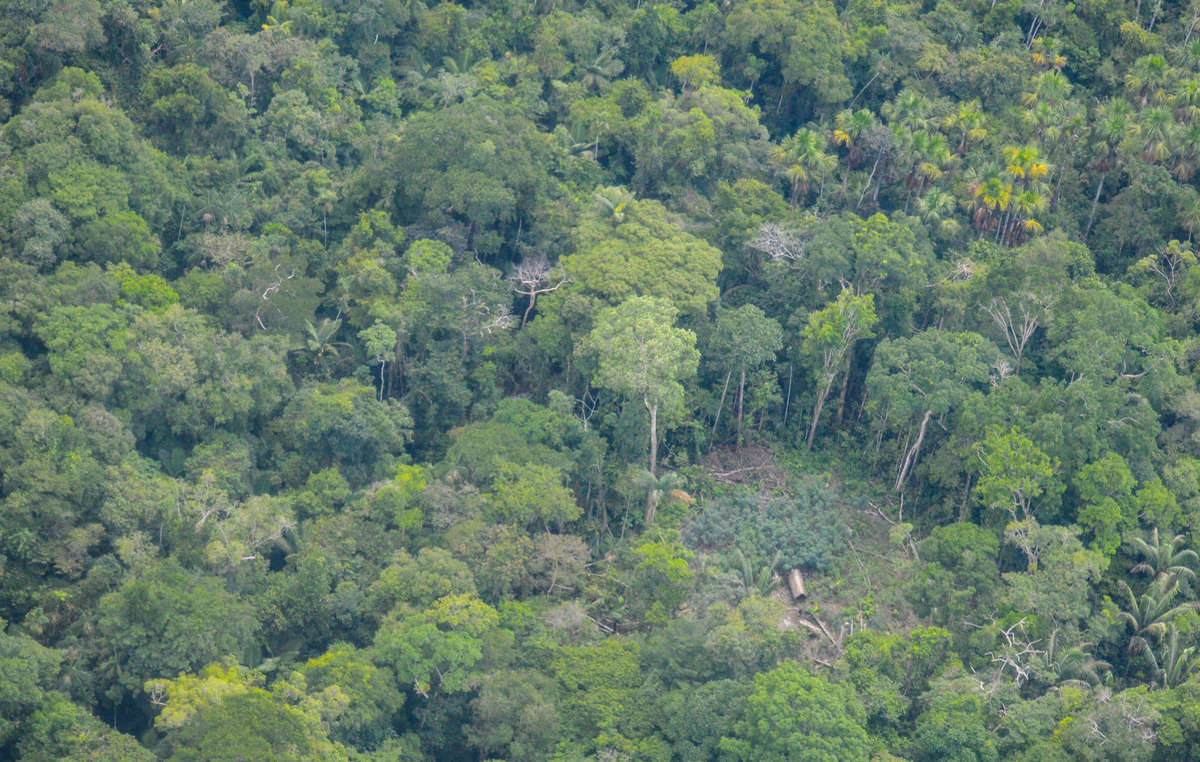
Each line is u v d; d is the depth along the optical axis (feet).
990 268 457.68
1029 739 339.57
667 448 443.73
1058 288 439.22
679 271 444.96
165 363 392.06
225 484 389.60
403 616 355.97
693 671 353.51
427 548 375.45
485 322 446.19
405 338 443.73
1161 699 342.44
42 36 454.81
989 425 407.64
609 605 388.37
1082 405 403.34
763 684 339.16
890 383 421.59
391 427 418.51
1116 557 392.47
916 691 361.92
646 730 344.69
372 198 478.18
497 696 341.21
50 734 314.35
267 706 315.99
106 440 373.20
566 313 433.89
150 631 334.44
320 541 380.78
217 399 399.85
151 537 363.56
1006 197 474.90
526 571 378.73
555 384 450.71
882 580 406.21
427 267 449.48
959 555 385.50
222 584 353.72
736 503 428.56
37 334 389.60
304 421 410.31
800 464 445.37
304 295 445.78
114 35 478.18
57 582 351.46
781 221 466.29
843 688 343.05
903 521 427.74
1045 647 362.94
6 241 409.28
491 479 399.65
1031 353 451.53
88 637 337.52
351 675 338.13
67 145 427.74
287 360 438.81
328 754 317.83
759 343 437.17
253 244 457.27
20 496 349.82
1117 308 430.61
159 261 444.96
